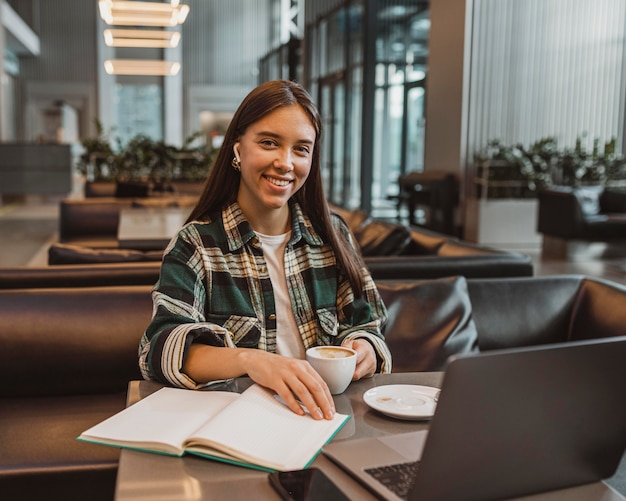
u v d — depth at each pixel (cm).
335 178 1419
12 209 1382
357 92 1270
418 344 213
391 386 131
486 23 965
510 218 914
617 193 862
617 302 229
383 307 166
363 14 1204
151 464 100
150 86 2155
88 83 2108
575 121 1004
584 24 991
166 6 708
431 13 1039
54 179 1534
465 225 960
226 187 154
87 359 212
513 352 82
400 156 1166
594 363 88
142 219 543
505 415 85
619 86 1005
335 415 117
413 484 83
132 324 217
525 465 90
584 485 97
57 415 198
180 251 146
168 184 867
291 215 158
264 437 106
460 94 962
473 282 241
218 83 2172
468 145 971
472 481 87
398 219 1126
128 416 114
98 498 169
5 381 209
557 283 246
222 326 146
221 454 101
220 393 125
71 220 665
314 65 1565
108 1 658
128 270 246
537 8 974
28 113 2103
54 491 167
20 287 236
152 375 134
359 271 162
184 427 109
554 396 87
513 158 919
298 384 117
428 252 349
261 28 2170
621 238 811
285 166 142
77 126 2127
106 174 1005
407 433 109
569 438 91
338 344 155
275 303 151
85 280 241
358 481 94
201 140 2169
